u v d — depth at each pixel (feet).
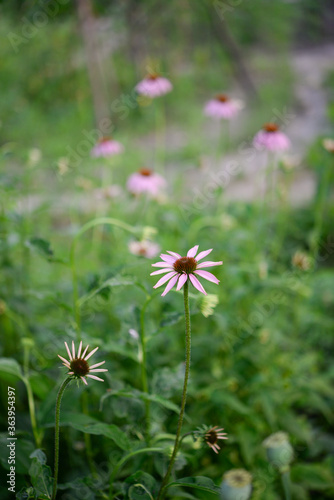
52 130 13.64
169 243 5.85
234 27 17.15
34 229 5.94
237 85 17.46
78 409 4.50
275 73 17.83
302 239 7.46
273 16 16.97
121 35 15.42
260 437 5.09
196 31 17.88
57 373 4.36
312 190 8.84
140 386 4.85
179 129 14.29
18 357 4.89
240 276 5.61
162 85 6.16
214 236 5.84
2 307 4.83
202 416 4.95
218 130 13.87
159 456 4.04
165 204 6.15
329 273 5.93
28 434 4.33
